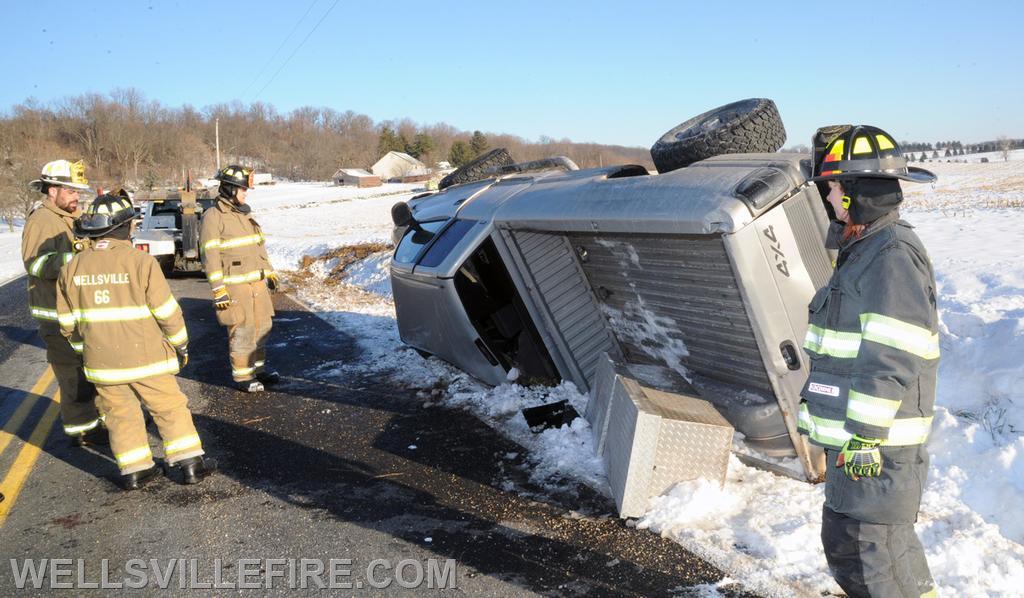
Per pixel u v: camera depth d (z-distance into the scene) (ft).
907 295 7.82
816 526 12.18
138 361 15.67
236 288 23.13
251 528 14.05
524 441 17.79
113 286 15.34
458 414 20.22
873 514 8.20
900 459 8.17
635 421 13.34
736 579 11.15
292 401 22.52
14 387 25.85
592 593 11.13
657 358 18.28
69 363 18.66
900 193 8.29
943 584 10.62
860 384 7.86
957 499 13.12
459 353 22.03
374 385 23.82
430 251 21.93
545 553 12.43
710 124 17.67
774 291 13.10
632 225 14.32
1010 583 10.53
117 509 15.20
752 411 14.64
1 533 14.28
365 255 59.93
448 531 13.50
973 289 26.37
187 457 16.35
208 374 26.37
